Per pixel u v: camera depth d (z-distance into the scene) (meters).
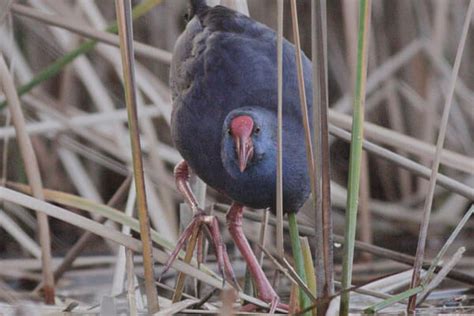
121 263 8.73
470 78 13.00
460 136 12.88
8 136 10.80
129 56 6.84
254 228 11.31
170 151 11.91
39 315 7.97
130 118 6.91
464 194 8.73
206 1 9.02
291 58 8.51
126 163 11.91
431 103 12.68
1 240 12.12
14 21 12.27
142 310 8.12
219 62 8.49
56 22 9.31
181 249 8.55
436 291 9.27
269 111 8.26
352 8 11.94
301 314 6.94
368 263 11.27
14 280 10.44
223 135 8.23
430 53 12.66
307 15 12.80
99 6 12.70
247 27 8.72
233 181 8.38
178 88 8.81
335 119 9.87
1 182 9.97
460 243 12.20
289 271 6.96
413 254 11.66
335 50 13.02
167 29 12.74
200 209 8.30
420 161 12.84
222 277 7.92
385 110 13.14
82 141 12.60
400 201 13.23
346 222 6.79
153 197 10.91
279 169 6.89
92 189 11.82
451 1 13.05
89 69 11.86
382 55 13.01
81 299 9.20
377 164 13.29
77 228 12.40
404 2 12.90
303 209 11.25
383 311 8.04
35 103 11.47
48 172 12.31
